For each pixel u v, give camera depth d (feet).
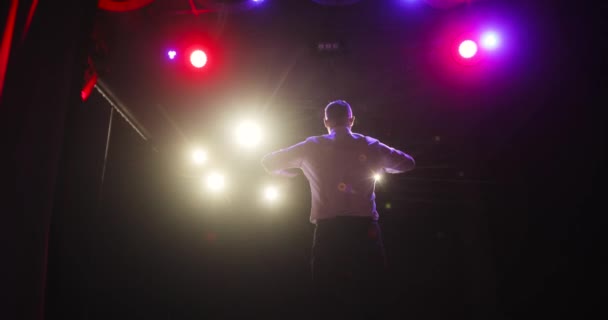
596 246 11.67
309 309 10.53
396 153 7.04
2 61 4.79
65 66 5.68
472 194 13.05
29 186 5.15
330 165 6.72
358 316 5.99
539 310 10.27
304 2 16.48
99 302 10.15
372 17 15.79
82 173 7.80
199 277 11.48
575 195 12.32
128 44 10.28
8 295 4.84
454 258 12.17
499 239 12.34
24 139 5.13
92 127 8.66
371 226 6.35
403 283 11.51
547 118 13.23
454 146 13.52
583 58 12.95
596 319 9.87
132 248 11.84
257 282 11.45
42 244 5.27
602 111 12.42
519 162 13.08
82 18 6.05
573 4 13.20
